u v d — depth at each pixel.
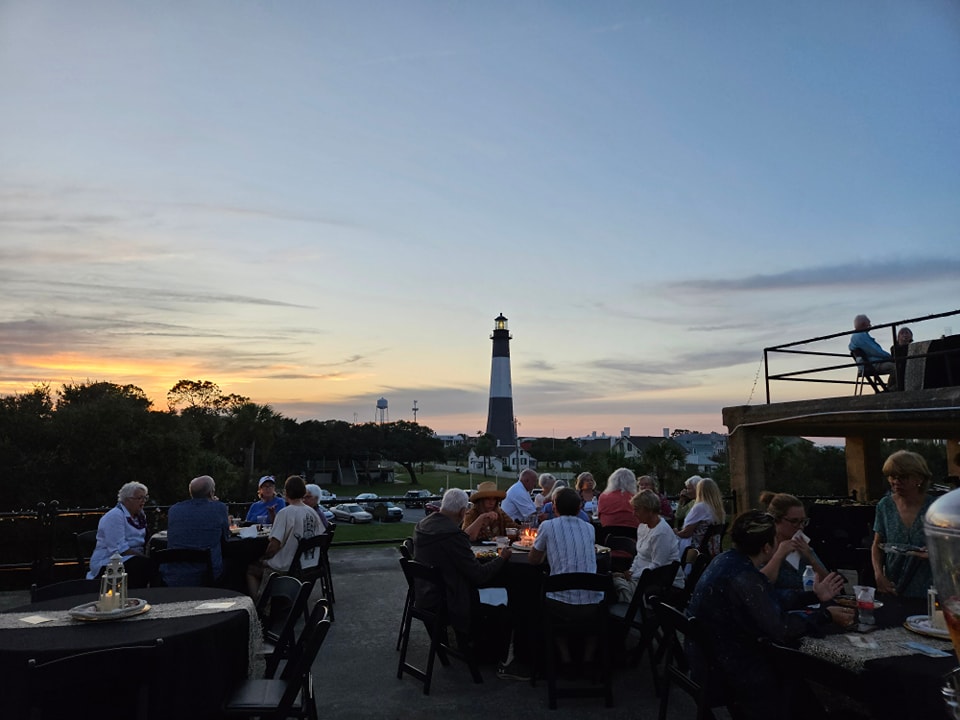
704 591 3.62
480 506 7.68
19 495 34.84
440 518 5.50
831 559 8.54
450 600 5.31
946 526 1.42
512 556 5.92
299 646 4.00
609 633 5.31
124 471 37.38
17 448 35.84
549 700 4.91
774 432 11.66
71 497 36.38
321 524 7.55
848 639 3.31
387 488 93.12
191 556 5.98
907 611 3.84
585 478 10.42
